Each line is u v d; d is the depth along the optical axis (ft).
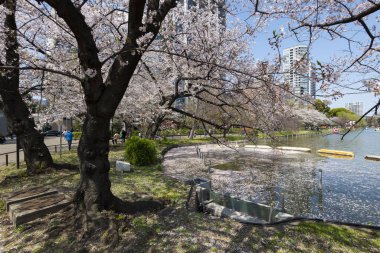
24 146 27.20
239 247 11.99
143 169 32.50
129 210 15.55
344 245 12.33
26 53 19.79
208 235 13.21
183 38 33.35
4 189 20.86
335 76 10.89
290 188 33.68
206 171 40.57
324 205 27.81
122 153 44.86
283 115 22.81
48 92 29.99
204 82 28.89
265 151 69.15
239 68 32.71
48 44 29.40
